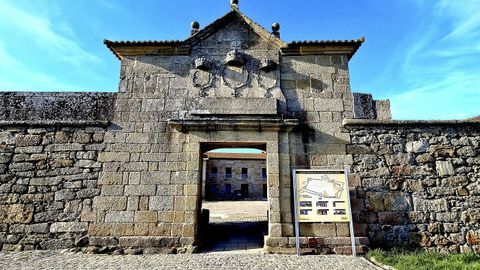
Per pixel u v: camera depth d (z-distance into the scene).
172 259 6.12
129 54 8.20
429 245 6.87
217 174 31.16
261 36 8.33
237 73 8.03
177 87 7.92
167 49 8.19
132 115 7.68
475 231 6.95
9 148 7.42
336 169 7.23
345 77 8.06
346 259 6.18
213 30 8.35
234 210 16.92
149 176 7.23
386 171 7.35
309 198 6.95
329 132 7.62
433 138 7.60
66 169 7.30
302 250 6.64
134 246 6.76
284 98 7.83
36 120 7.66
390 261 5.79
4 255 6.38
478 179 7.29
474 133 7.64
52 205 7.07
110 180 7.20
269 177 7.19
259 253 6.70
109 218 6.96
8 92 8.14
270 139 7.45
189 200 7.05
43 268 5.44
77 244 6.81
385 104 8.73
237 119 7.36
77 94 8.18
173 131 7.54
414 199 7.17
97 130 7.56
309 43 8.11
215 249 7.18
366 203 7.13
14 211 7.02
